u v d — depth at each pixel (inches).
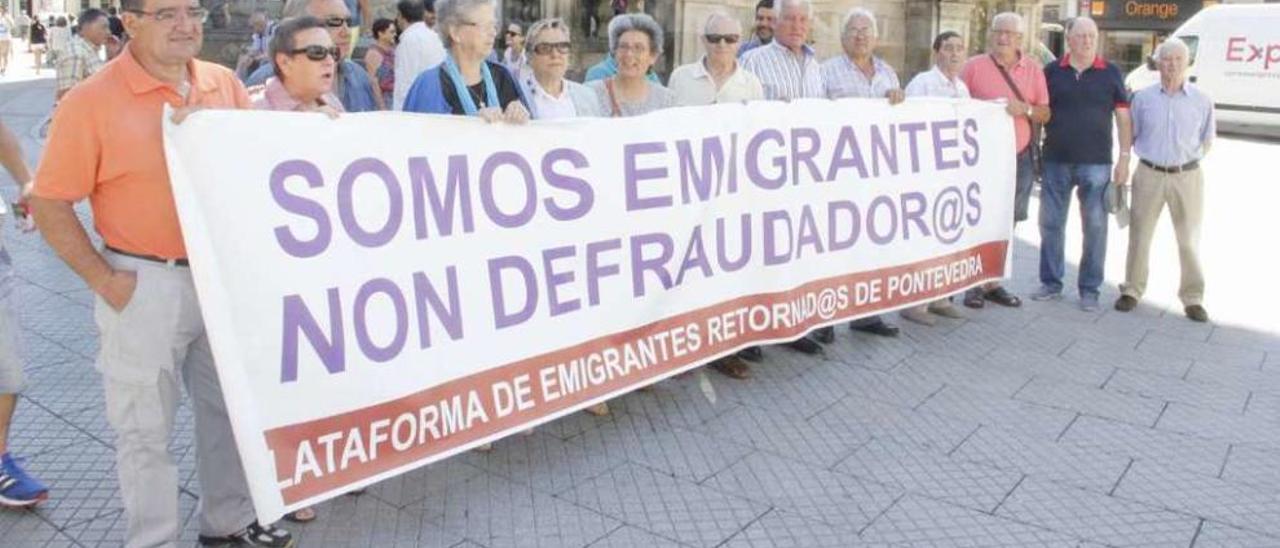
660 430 190.1
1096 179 280.4
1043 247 294.2
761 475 172.4
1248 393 218.5
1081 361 238.2
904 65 590.6
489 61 184.1
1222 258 362.3
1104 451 185.6
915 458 180.7
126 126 118.7
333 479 137.9
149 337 123.6
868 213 234.1
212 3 595.5
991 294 289.7
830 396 210.1
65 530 146.3
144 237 122.1
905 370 228.1
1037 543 151.6
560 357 169.3
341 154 138.6
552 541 148.9
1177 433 195.0
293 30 148.4
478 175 156.7
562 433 187.5
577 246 171.8
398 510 156.8
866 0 568.1
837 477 172.2
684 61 506.9
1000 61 279.7
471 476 168.9
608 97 212.5
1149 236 281.6
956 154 256.4
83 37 373.7
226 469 138.7
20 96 813.9
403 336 145.8
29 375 205.6
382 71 302.5
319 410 136.2
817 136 220.1
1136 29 1134.4
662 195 186.7
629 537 150.6
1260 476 176.6
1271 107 852.0
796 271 217.6
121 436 126.8
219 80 132.5
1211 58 885.8
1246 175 606.9
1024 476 174.2
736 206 202.8
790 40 235.5
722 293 201.6
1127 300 285.7
